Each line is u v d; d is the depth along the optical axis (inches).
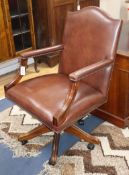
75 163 61.6
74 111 54.4
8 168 61.3
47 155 64.6
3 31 98.6
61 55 70.9
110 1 137.0
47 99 57.0
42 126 66.7
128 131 72.3
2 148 67.9
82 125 75.9
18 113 83.9
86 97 58.4
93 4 128.4
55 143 62.4
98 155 63.8
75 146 67.5
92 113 79.7
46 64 123.2
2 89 101.5
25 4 106.6
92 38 62.8
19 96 60.0
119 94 70.5
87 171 59.0
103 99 61.5
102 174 57.9
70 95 52.2
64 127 53.0
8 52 103.3
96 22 62.2
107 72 59.9
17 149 67.2
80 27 65.5
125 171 58.4
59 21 115.0
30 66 121.3
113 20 59.5
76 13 67.1
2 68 112.4
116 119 74.0
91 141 65.7
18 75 64.9
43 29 116.0
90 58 63.4
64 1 112.6
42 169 60.2
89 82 63.4
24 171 60.1
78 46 66.1
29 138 68.0
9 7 100.0
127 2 138.8
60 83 63.4
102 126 75.2
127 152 64.2
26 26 110.8
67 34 68.8
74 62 67.5
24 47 111.8
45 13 110.9
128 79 66.9
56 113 52.0
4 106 88.5
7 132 74.3
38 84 63.2
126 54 63.9
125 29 75.9
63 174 58.3
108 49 59.5
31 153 65.4
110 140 68.9
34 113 55.9
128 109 72.5
